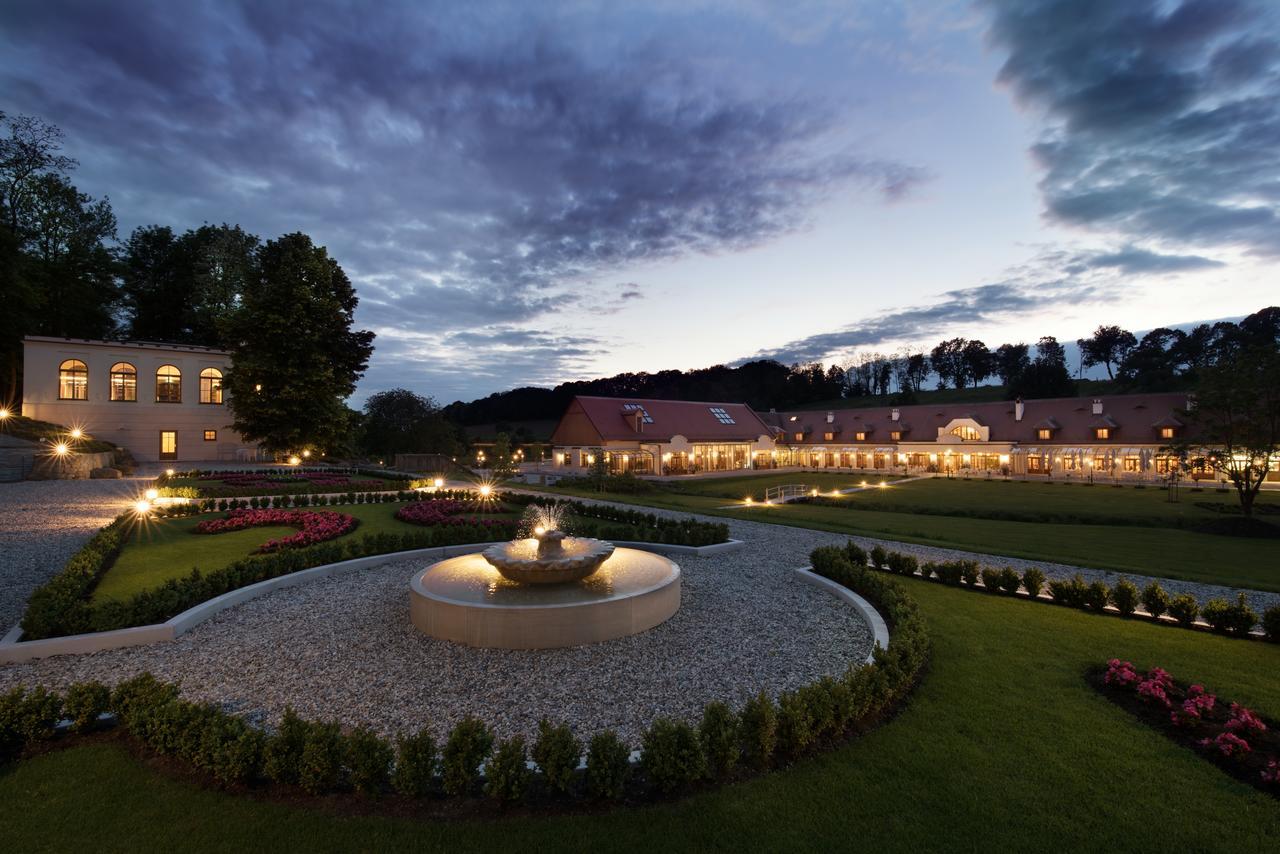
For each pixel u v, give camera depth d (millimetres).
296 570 12953
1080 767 5844
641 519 20312
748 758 6004
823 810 5203
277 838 4867
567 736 5480
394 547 14906
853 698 6516
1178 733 6512
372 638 9484
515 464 55156
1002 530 22734
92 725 6445
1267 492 39375
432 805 5281
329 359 41781
